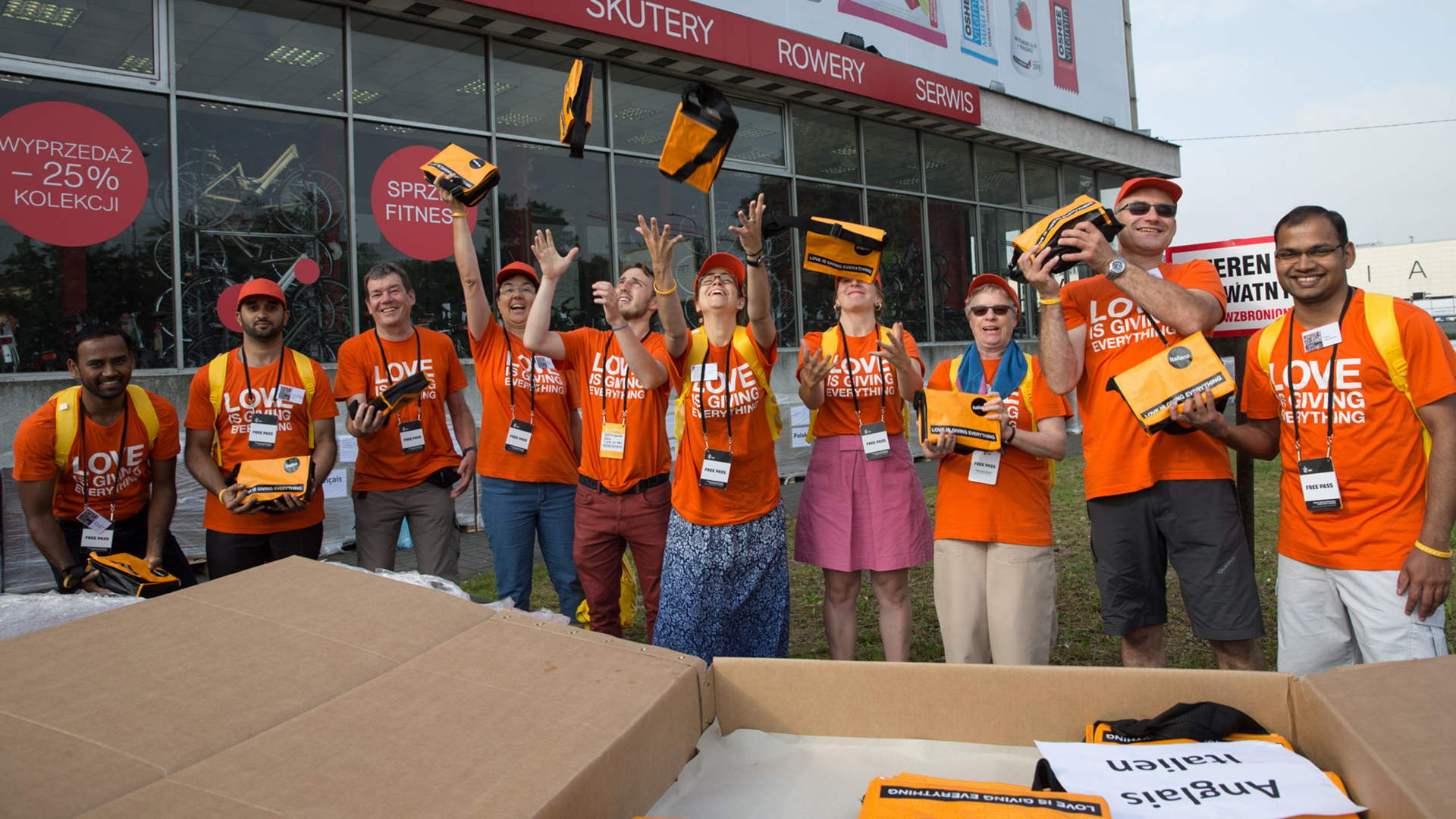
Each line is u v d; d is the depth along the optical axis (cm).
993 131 1292
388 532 372
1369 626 231
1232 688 118
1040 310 275
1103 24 1644
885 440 309
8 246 593
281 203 709
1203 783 103
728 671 129
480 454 381
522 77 861
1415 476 227
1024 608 294
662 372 320
